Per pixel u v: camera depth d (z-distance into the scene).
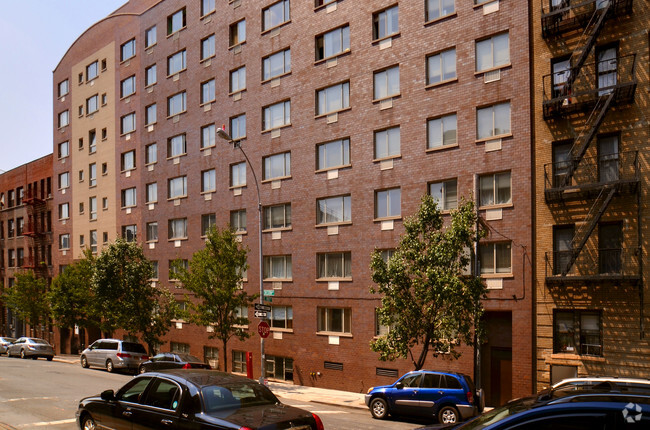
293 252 28.20
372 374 24.14
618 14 18.59
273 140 29.75
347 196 26.22
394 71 24.91
